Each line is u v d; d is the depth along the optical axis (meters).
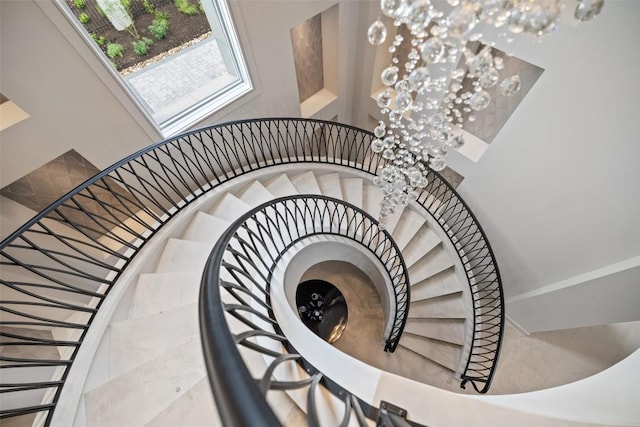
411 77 1.45
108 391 2.10
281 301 2.89
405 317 4.01
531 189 3.72
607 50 2.46
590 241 3.36
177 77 3.47
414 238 4.87
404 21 1.25
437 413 1.76
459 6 1.12
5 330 3.54
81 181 3.53
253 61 3.71
